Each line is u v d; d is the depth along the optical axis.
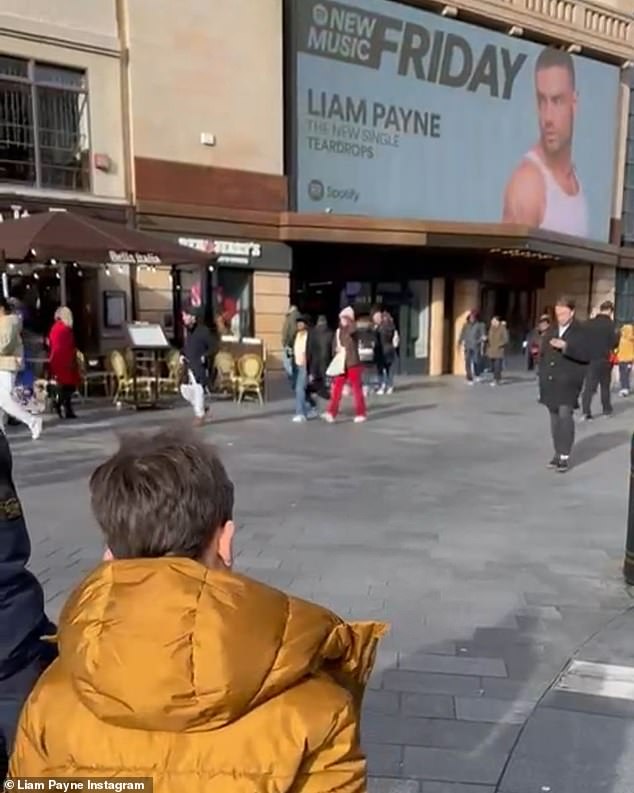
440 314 21.97
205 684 1.12
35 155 14.77
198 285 16.94
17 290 14.80
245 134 17.41
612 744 2.98
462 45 21.19
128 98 15.73
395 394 15.85
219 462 1.47
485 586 4.71
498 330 18.52
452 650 3.80
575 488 7.42
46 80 14.77
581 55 24.56
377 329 16.00
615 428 11.24
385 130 20.06
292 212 18.44
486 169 22.28
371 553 5.34
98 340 15.35
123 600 1.20
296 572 4.93
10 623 1.83
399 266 21.55
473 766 2.85
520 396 15.56
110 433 10.12
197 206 16.78
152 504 1.32
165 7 15.95
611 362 12.47
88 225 11.88
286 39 18.16
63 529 5.86
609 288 27.31
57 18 14.68
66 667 1.22
